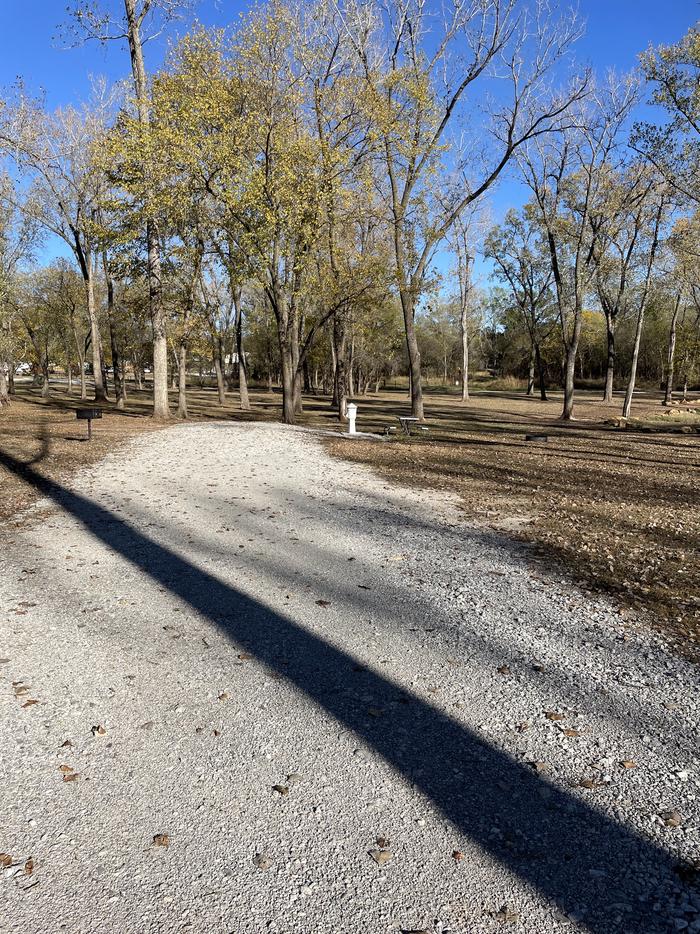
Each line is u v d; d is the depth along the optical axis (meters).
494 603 5.16
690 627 4.73
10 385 45.25
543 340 51.97
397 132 18.05
